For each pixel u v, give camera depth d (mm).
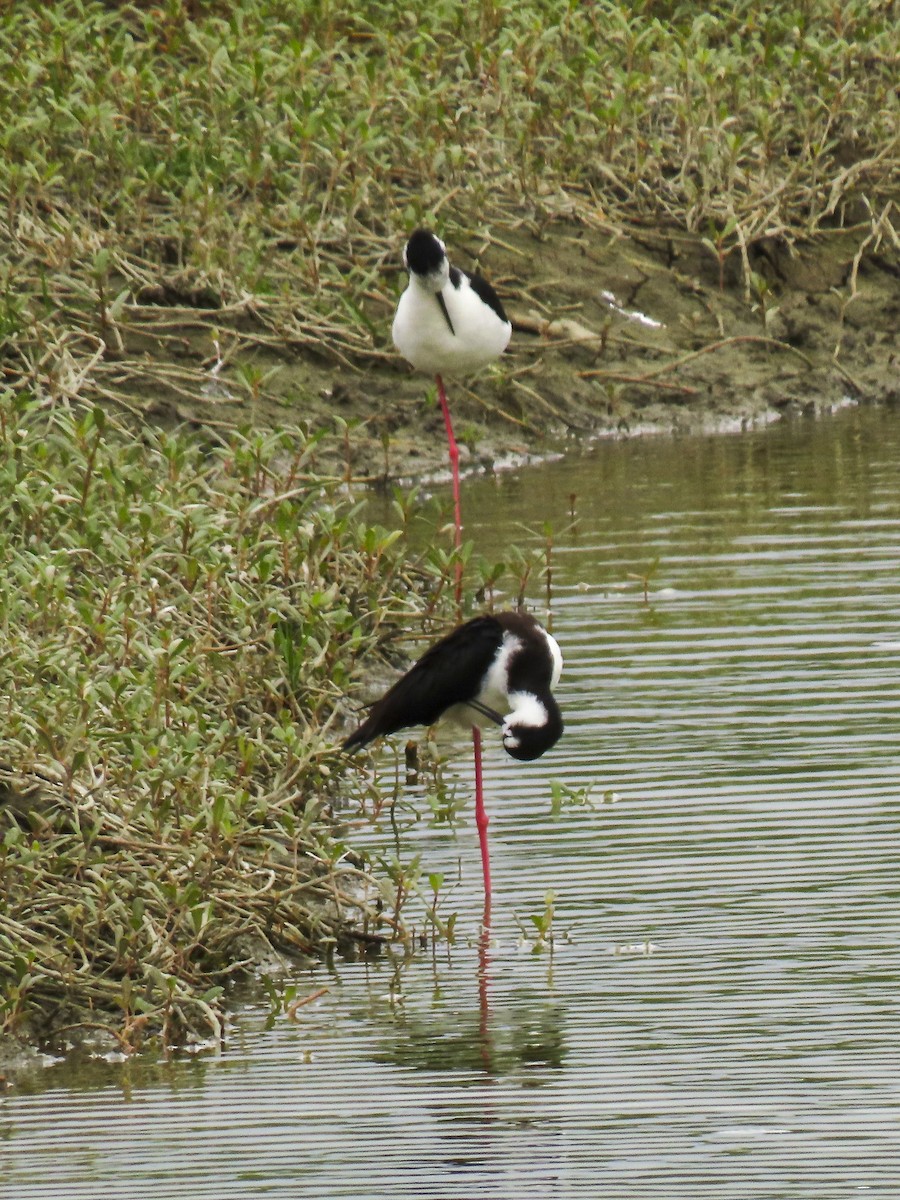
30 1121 7848
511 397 19016
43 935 8875
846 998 8422
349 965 9297
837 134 22188
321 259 19547
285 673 11438
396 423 18406
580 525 15633
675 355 19938
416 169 20359
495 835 10391
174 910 9125
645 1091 7773
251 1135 7617
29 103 19344
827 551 14500
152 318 18453
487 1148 7387
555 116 21250
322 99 20359
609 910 9422
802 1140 7312
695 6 23953
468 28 21938
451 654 9812
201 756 9828
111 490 13148
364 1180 7227
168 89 20547
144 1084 8156
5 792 9664
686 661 12461
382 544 12578
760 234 20734
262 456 14180
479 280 15992
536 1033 8344
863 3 23031
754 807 10367
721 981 8664
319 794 11117
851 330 20562
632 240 21000
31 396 16328
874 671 12094
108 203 18969
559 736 9789
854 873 9578
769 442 18312
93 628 10617
